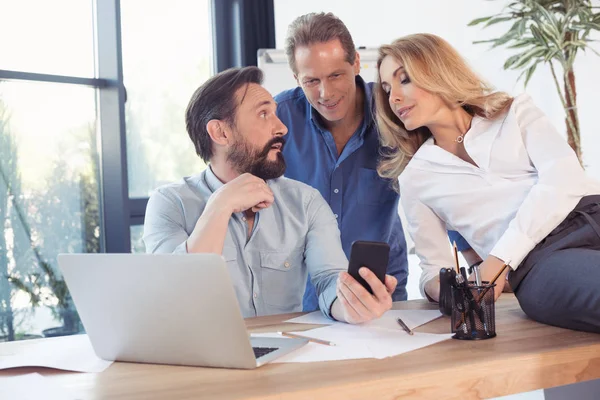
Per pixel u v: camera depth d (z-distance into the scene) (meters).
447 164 1.91
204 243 1.56
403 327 1.34
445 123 1.92
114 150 3.92
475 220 1.89
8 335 3.66
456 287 1.24
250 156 1.80
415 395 0.99
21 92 3.71
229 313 1.03
